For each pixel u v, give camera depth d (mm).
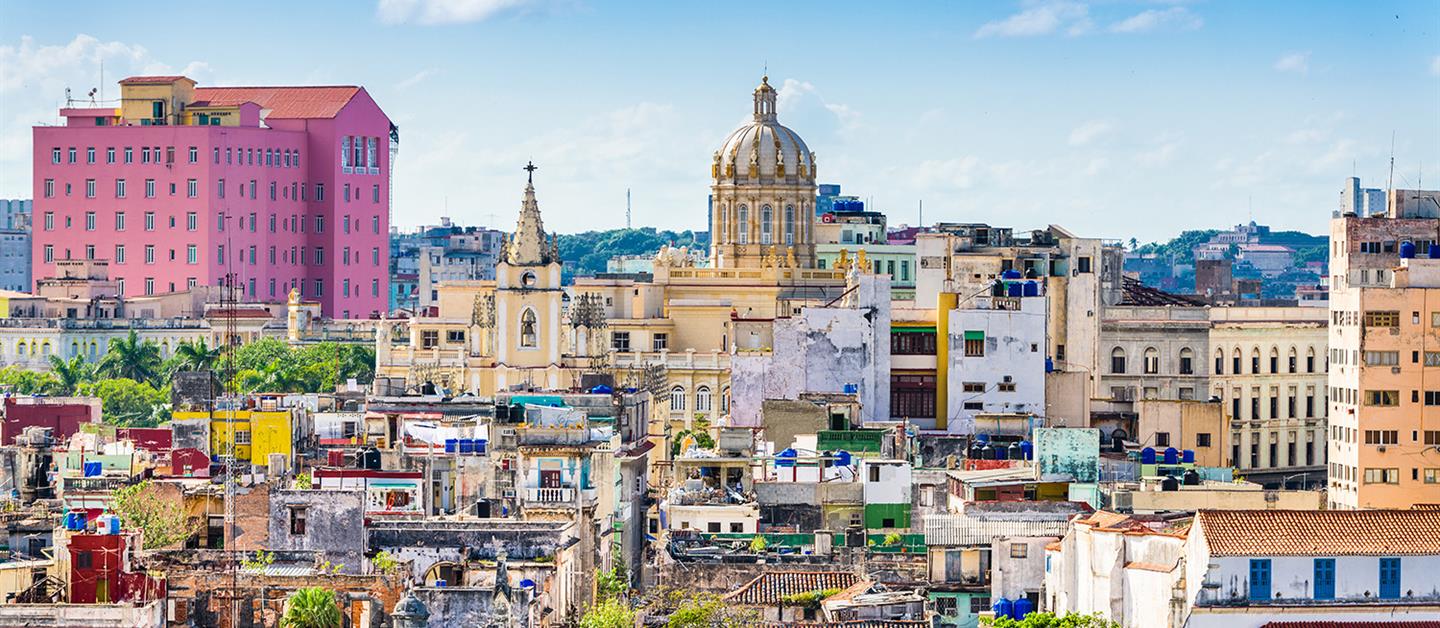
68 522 181750
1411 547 173500
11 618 164625
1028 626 180250
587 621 193000
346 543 191000
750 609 198500
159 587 176875
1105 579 180875
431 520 199750
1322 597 173000
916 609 195250
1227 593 172500
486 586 180000
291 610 179125
